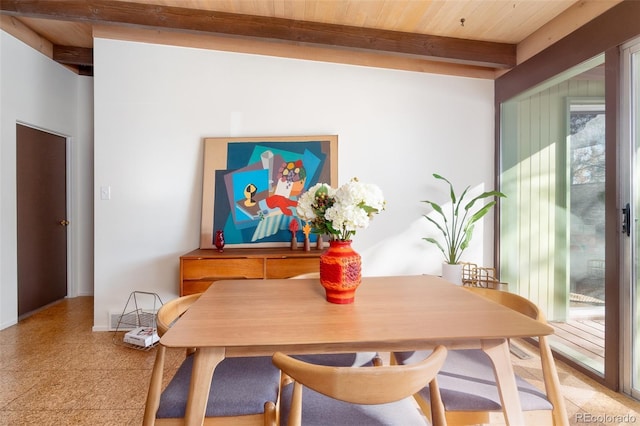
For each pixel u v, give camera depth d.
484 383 1.19
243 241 3.00
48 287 3.61
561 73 2.49
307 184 3.06
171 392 1.15
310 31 2.78
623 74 2.01
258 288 1.62
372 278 1.87
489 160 3.29
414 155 3.22
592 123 2.28
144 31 2.99
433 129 3.23
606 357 2.06
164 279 3.03
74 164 3.89
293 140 3.08
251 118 3.09
